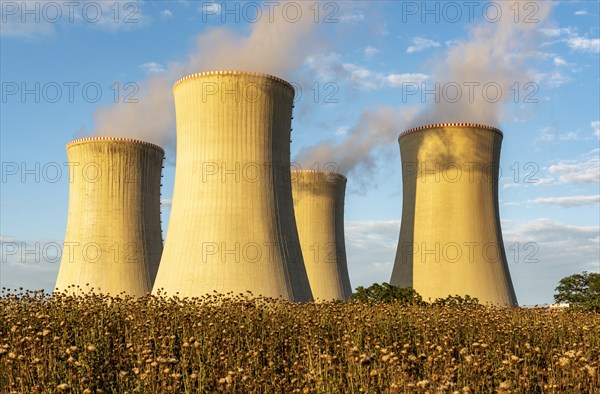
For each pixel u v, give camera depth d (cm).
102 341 1041
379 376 730
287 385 820
